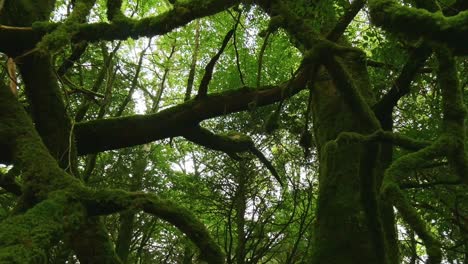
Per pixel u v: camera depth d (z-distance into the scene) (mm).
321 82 5770
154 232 11609
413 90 6848
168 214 2516
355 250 4520
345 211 4715
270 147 9172
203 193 10234
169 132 5906
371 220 3512
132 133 5781
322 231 4781
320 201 4938
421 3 2520
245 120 9000
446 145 2111
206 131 6141
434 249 1805
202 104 5727
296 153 9281
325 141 5324
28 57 4609
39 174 2781
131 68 10664
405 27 1883
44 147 3271
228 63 11039
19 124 3527
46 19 4980
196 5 3770
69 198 2461
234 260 7773
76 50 5902
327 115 5449
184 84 13164
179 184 10484
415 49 3523
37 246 1988
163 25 3822
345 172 4918
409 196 8508
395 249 4254
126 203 2506
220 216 10422
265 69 10422
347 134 3082
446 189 7992
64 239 2455
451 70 2078
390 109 4902
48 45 3309
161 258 11898
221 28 10992
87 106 7160
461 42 1848
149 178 10945
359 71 5512
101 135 5695
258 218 8438
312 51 3262
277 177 6770
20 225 2070
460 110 2139
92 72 9484
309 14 5281
